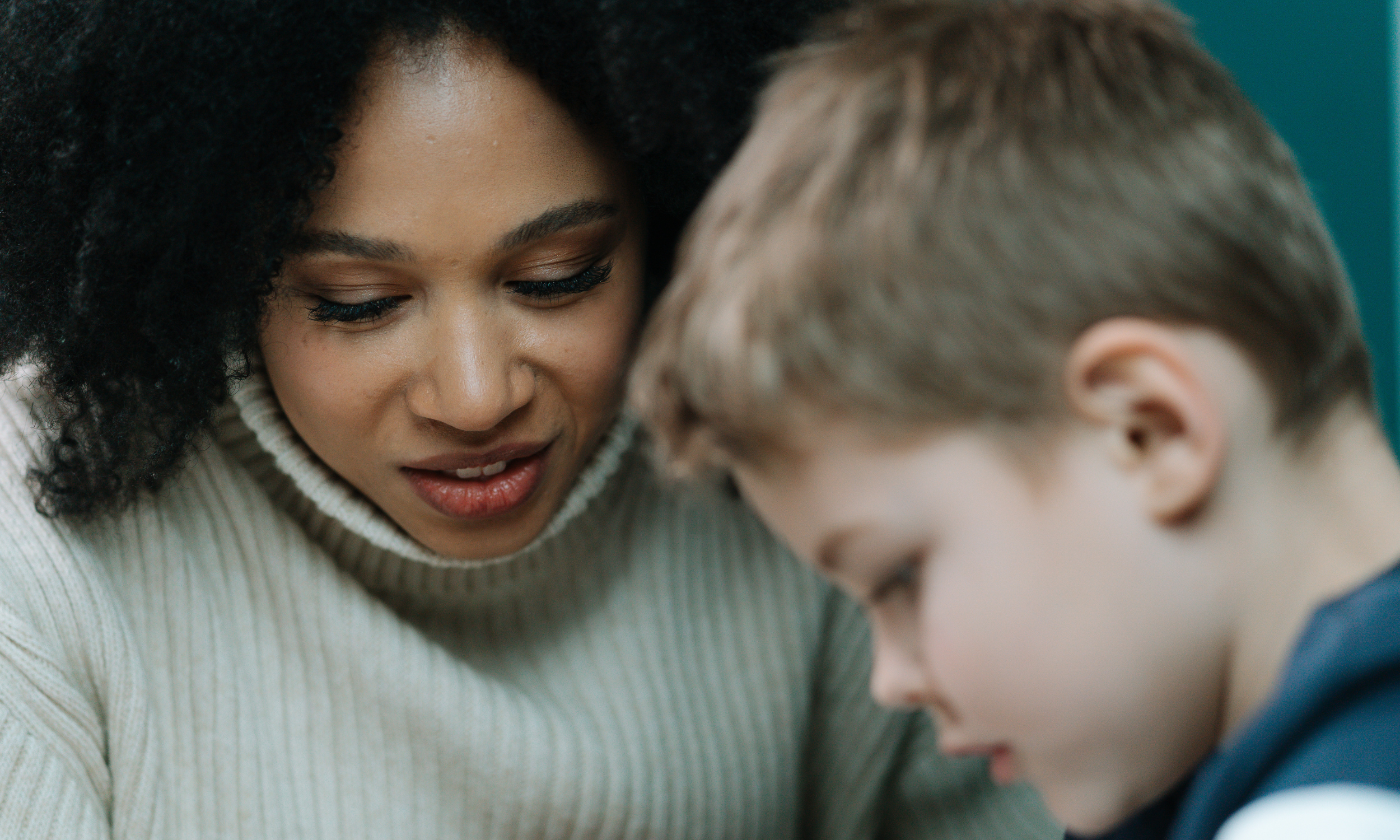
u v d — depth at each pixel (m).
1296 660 0.47
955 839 1.08
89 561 0.85
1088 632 0.51
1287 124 1.32
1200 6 1.33
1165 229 0.50
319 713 0.91
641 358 0.56
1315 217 0.56
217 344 0.82
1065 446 0.50
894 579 0.54
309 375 0.81
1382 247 1.32
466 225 0.75
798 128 0.54
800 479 0.53
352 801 0.90
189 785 0.87
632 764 0.95
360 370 0.80
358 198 0.74
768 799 1.02
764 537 1.03
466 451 0.82
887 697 0.57
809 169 0.52
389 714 0.91
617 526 1.00
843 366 0.50
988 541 0.51
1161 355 0.48
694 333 0.53
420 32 0.72
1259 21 1.32
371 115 0.73
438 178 0.74
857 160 0.52
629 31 0.73
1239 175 0.52
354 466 0.85
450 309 0.78
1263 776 0.47
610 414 0.89
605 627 0.99
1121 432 0.49
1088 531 0.50
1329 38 1.30
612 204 0.80
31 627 0.80
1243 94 0.57
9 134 0.78
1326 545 0.52
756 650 1.02
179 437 0.85
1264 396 0.51
